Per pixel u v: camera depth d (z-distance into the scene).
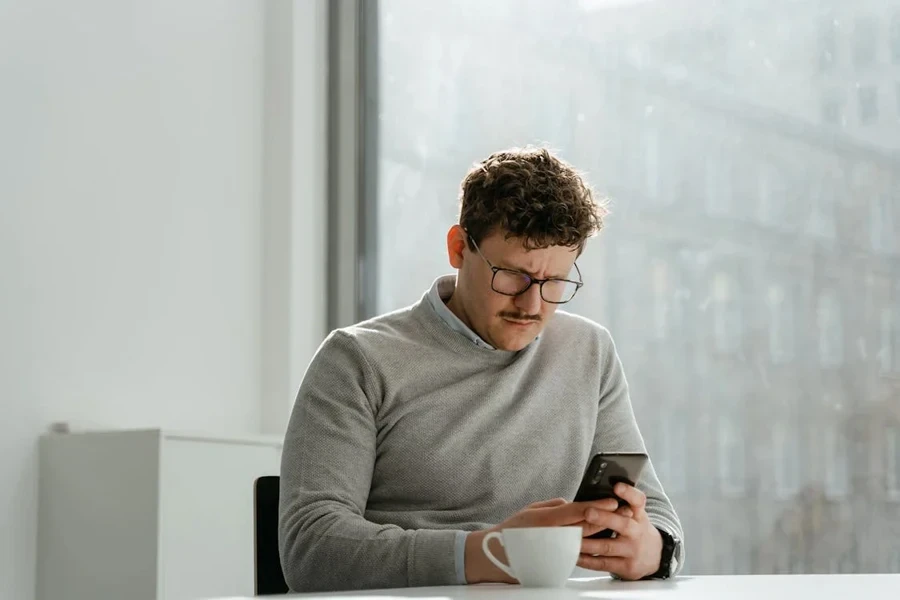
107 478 2.77
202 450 2.84
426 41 3.61
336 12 3.73
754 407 2.98
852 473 2.84
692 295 3.09
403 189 3.60
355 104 3.68
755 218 3.03
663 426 3.09
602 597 1.06
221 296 3.42
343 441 1.64
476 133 3.49
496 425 1.76
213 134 3.44
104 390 3.01
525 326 1.70
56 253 2.92
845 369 2.88
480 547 1.33
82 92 3.02
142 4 3.22
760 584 1.30
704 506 3.02
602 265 3.21
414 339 1.78
